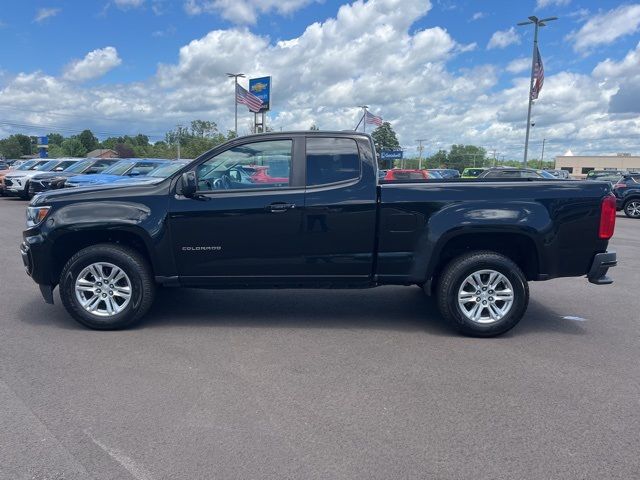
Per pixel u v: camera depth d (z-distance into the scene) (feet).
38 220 17.46
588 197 16.66
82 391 12.76
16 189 70.59
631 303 21.84
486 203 16.65
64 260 18.29
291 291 23.38
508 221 16.49
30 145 411.54
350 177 17.11
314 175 17.19
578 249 16.84
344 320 18.97
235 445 10.43
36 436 10.71
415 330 17.85
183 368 14.26
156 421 11.34
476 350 15.90
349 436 10.81
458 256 16.98
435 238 16.70
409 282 17.33
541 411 11.94
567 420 11.53
